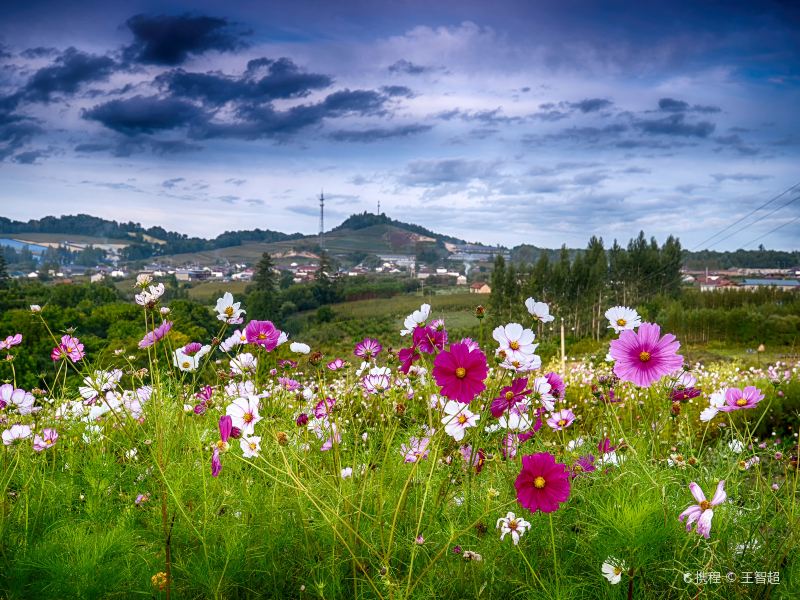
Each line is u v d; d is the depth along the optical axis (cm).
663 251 9650
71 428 287
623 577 179
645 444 249
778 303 5412
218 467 180
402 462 242
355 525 195
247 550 199
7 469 230
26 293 6675
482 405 213
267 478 231
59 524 212
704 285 13862
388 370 248
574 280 7781
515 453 241
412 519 215
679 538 188
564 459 242
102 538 187
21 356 1747
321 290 12600
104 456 257
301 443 247
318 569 193
